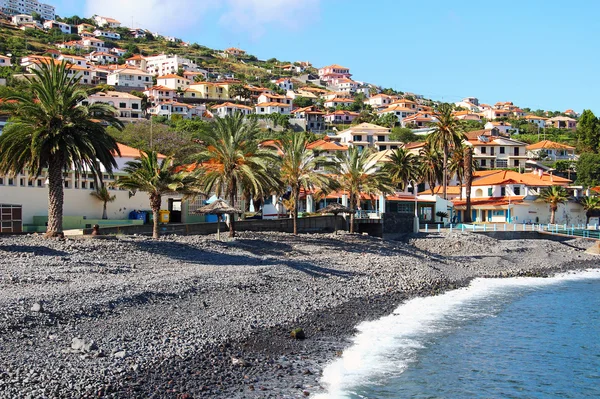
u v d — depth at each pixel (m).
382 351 24.92
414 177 95.56
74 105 39.16
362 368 22.28
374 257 51.25
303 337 25.33
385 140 152.00
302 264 43.06
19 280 26.83
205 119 174.88
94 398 15.93
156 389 17.22
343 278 40.62
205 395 17.47
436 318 32.69
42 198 52.00
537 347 27.42
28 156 37.81
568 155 149.38
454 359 24.66
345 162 64.06
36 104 37.41
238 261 40.69
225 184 50.31
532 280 51.97
